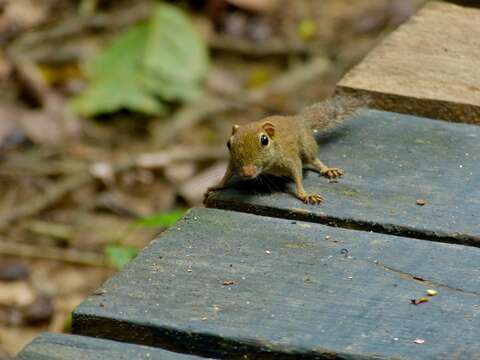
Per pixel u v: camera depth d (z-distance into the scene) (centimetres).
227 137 1973
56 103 2048
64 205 1791
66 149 1942
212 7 2342
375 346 600
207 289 663
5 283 1577
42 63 2131
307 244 727
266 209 812
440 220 771
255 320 627
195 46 2119
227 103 2072
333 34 2295
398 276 685
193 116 2028
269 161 874
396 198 811
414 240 735
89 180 1833
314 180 859
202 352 616
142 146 1958
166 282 670
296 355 599
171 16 2130
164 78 2069
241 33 2295
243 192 850
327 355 595
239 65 2216
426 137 917
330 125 950
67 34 2225
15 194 1820
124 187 1828
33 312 1510
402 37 1092
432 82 995
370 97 981
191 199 1764
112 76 2064
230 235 740
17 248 1658
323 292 662
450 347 600
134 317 625
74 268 1623
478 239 745
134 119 2034
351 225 777
